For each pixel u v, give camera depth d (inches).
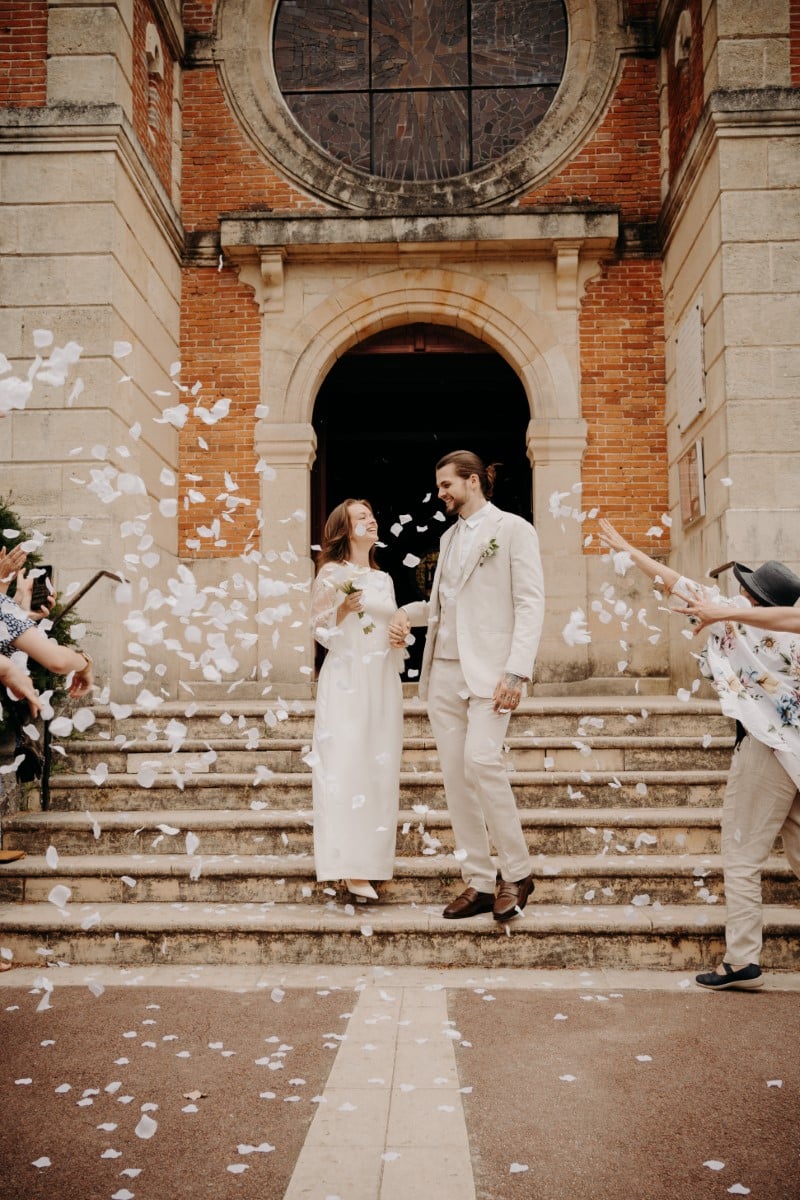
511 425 516.1
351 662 168.9
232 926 155.9
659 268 335.3
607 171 339.0
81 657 107.7
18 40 276.2
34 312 266.1
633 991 141.8
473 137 352.2
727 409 255.4
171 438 324.5
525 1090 106.6
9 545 207.8
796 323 256.1
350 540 174.7
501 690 152.1
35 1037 123.2
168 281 322.7
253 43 346.0
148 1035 123.6
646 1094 105.2
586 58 342.6
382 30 357.7
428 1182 87.2
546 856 179.9
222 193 342.3
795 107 258.1
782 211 258.5
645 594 325.7
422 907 166.7
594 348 333.7
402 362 435.5
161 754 213.2
